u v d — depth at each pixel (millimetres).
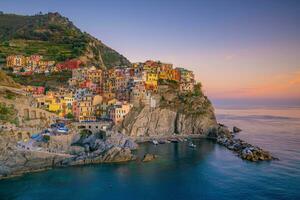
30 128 147000
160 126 198500
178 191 103250
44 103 176875
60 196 96562
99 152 139125
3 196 95812
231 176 119750
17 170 117375
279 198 98688
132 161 137125
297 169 129750
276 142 194875
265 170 128125
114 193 100188
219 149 167875
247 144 171250
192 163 137125
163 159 142375
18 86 188375
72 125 164750
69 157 131250
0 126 138375
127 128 183375
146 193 100875
